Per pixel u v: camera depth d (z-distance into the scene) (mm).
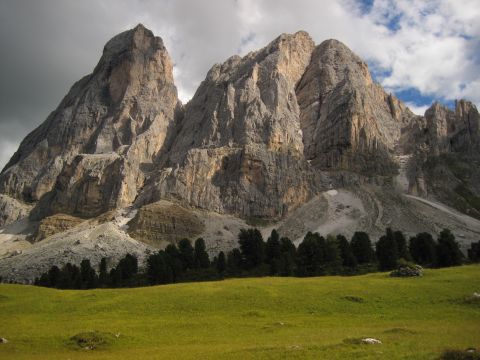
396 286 93562
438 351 47500
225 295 90625
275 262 149250
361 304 84000
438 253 144750
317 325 72000
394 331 61688
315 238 158625
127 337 66312
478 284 91500
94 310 86188
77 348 61969
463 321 71250
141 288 103875
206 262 168250
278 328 70250
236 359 50062
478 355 43688
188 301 88250
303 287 95188
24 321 80250
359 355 48312
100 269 172750
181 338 66062
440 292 87812
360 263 155000
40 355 58406
